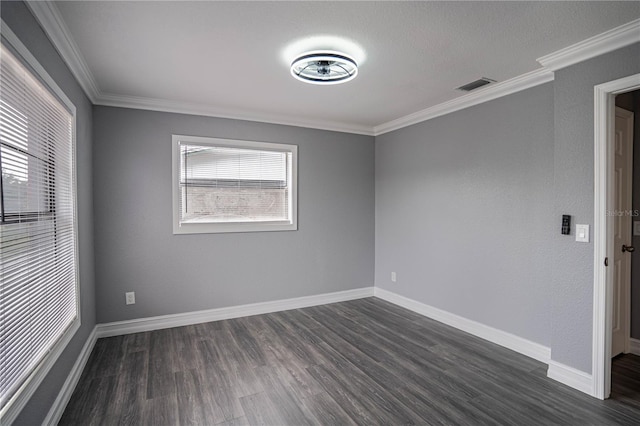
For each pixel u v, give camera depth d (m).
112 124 3.50
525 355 3.04
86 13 1.99
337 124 4.65
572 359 2.52
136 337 3.47
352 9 1.97
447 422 2.11
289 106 3.87
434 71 2.88
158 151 3.70
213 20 2.08
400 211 4.55
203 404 2.30
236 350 3.15
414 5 1.93
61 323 2.24
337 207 4.76
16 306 1.54
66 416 2.15
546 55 2.57
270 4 1.92
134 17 2.04
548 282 2.89
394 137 4.64
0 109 1.44
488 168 3.38
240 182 4.18
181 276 3.83
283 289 4.40
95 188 3.44
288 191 4.46
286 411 2.22
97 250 3.45
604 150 2.32
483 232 3.44
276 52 2.52
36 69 1.76
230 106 3.87
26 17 1.68
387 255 4.81
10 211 1.54
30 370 1.67
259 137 4.22
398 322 3.92
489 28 2.18
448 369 2.79
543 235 2.92
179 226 3.80
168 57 2.59
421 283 4.22
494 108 3.32
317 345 3.27
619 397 2.38
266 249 4.29
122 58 2.60
